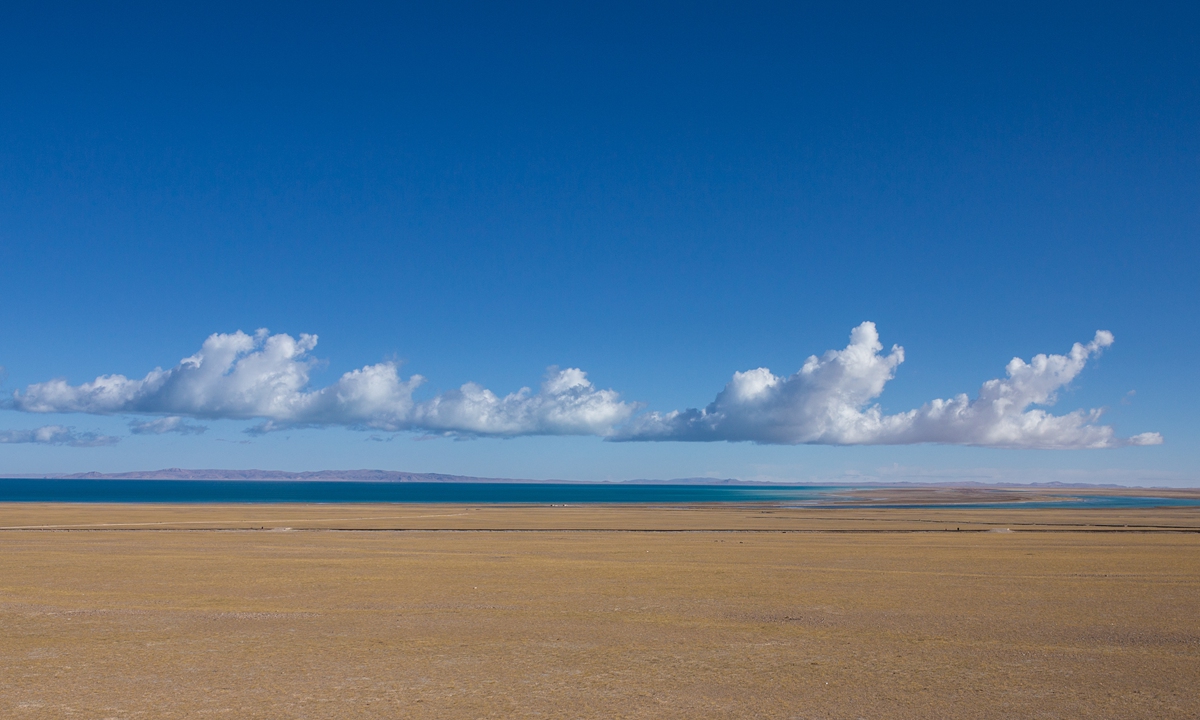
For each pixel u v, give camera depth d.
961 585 27.75
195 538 48.25
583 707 13.05
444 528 61.53
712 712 12.84
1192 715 12.82
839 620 20.94
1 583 27.27
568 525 67.06
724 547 43.34
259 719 12.27
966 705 13.29
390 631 19.20
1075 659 16.59
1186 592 26.23
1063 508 116.06
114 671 15.12
